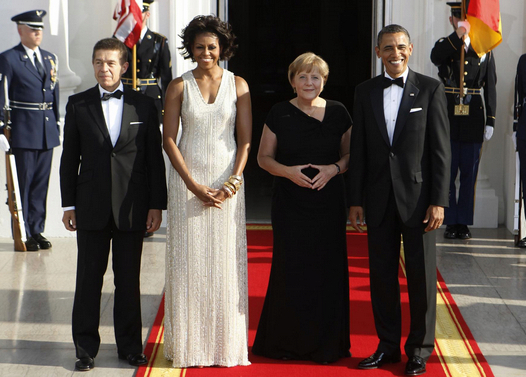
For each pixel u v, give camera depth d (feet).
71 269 40.47
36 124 44.19
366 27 125.08
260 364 27.50
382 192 26.27
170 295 27.55
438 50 46.01
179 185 27.02
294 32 128.26
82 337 27.14
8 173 43.45
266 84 129.90
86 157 26.61
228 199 26.89
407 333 30.48
